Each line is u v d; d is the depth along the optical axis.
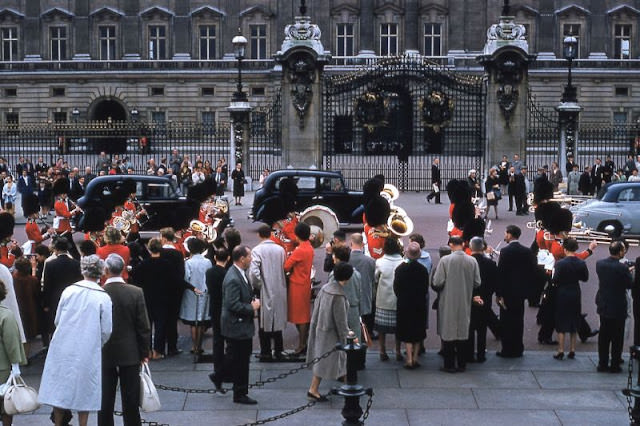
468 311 18.77
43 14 89.38
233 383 17.39
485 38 86.19
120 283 15.02
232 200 49.38
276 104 54.38
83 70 88.62
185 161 50.06
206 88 88.00
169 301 19.97
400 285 18.80
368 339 20.88
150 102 88.44
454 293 18.69
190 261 20.06
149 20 88.94
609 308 18.62
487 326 21.30
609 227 33.06
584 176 47.25
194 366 19.47
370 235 22.11
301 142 50.16
